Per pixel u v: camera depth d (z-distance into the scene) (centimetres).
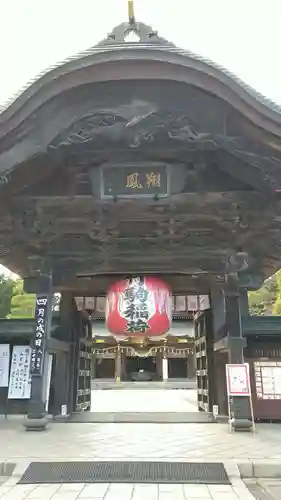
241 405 1011
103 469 647
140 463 668
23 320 1315
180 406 1858
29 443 834
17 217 835
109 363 4472
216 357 1259
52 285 1091
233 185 755
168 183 736
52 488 578
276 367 1192
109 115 671
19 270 1220
